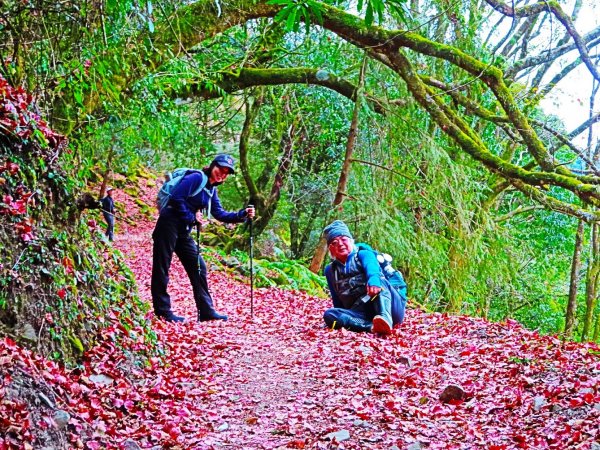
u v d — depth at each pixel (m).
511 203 25.28
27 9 6.92
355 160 18.14
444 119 12.70
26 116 5.63
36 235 5.27
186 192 8.92
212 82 14.64
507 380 6.00
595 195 11.39
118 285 6.33
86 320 5.52
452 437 4.76
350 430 4.92
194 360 6.68
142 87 11.47
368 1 4.32
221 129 24.30
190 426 4.93
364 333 8.42
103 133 12.54
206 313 9.45
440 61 16.98
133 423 4.79
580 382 5.44
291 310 11.33
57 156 5.81
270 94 22.31
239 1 11.55
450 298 18.17
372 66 17.17
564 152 21.08
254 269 17.83
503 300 23.66
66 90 8.63
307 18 4.34
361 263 8.71
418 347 7.53
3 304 4.82
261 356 7.30
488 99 18.36
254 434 4.86
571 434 4.42
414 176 17.70
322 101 20.89
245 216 9.59
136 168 32.22
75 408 4.40
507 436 4.67
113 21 7.98
